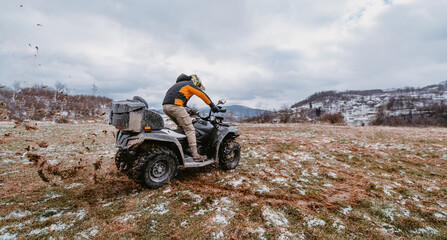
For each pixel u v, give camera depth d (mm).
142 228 2193
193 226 2244
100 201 2775
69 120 14031
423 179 4105
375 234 2258
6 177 3502
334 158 5539
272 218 2436
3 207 2545
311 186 3525
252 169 4359
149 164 3000
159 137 3139
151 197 2887
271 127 14727
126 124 2953
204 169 4254
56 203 2695
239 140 7941
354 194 3240
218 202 2781
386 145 7520
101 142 6910
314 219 2475
